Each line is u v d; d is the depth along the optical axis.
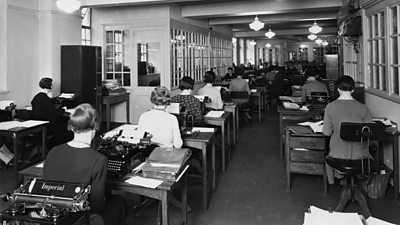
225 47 12.85
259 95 7.79
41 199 1.42
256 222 2.88
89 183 1.80
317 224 1.33
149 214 3.03
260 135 6.42
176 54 7.82
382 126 2.67
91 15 7.69
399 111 3.41
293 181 3.89
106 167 1.88
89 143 1.95
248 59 20.81
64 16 6.05
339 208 2.95
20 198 1.43
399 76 3.46
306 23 12.13
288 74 11.51
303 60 20.80
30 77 5.61
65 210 1.41
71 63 5.80
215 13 7.93
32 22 5.61
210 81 5.62
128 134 2.50
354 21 5.05
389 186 3.55
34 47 5.68
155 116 2.89
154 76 7.48
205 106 4.95
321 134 3.37
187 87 4.14
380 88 4.12
